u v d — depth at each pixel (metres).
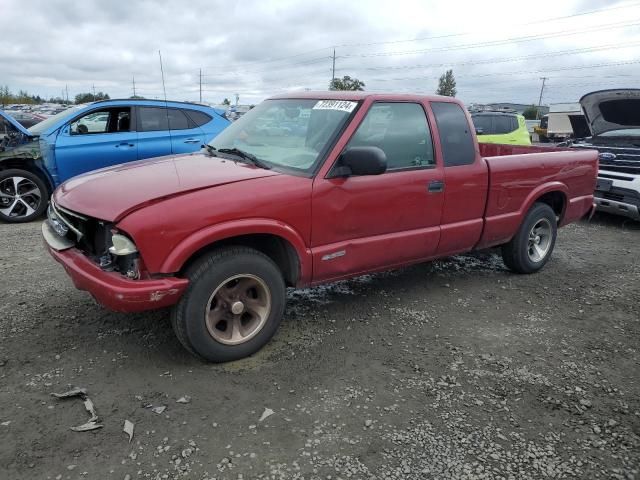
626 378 3.53
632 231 8.08
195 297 3.18
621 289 5.28
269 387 3.21
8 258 5.46
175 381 3.22
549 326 4.32
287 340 3.83
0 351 3.47
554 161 5.41
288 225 3.49
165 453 2.59
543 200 5.70
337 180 3.69
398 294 4.86
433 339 3.97
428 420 2.96
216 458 2.58
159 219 3.00
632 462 2.70
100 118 7.70
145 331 3.83
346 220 3.79
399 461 2.62
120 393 3.07
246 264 3.34
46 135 7.27
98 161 7.53
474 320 4.37
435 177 4.30
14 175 7.20
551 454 2.73
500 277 5.50
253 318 3.56
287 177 3.53
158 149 7.95
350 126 3.79
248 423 2.86
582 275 5.70
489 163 4.75
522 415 3.06
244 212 3.27
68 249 3.48
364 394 3.19
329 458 2.62
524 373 3.53
